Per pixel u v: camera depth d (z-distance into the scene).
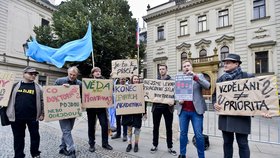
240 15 20.58
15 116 3.95
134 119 4.99
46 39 21.59
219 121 3.63
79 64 20.80
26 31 23.23
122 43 21.42
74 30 18.80
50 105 4.29
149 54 28.12
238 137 3.41
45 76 24.39
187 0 25.27
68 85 4.52
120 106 4.91
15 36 21.83
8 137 6.38
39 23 25.14
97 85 5.00
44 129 7.82
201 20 23.88
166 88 4.79
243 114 3.31
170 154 4.77
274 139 6.34
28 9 23.56
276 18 18.56
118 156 4.63
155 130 4.93
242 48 20.30
